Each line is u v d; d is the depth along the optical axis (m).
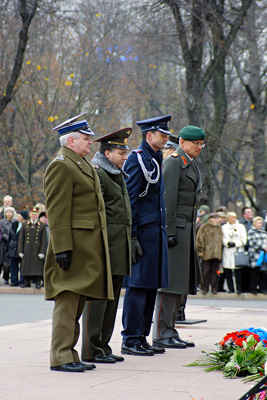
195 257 10.61
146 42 35.94
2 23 37.09
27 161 37.78
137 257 9.56
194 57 32.53
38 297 22.03
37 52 40.75
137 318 9.55
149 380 7.70
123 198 9.30
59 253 8.16
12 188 38.34
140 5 32.94
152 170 9.77
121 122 46.28
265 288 22.33
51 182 8.24
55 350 8.29
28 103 38.22
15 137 37.50
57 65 41.19
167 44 35.66
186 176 10.55
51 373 8.07
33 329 12.40
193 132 10.53
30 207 35.09
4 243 25.03
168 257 10.37
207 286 22.52
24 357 9.24
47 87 38.34
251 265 22.06
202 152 32.38
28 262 23.58
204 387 7.36
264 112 38.81
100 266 8.31
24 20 30.56
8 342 10.69
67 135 8.42
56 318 8.29
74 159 8.38
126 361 8.97
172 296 10.39
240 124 42.75
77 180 8.30
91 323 8.85
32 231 23.67
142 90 48.44
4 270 25.42
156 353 9.70
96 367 8.50
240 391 7.18
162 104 51.09
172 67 54.94
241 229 22.50
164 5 32.47
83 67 41.91
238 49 40.31
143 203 9.75
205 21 31.62
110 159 9.30
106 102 41.41
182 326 12.98
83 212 8.32
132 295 9.59
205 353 8.77
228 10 35.19
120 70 47.28
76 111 40.59
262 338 8.38
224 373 8.03
